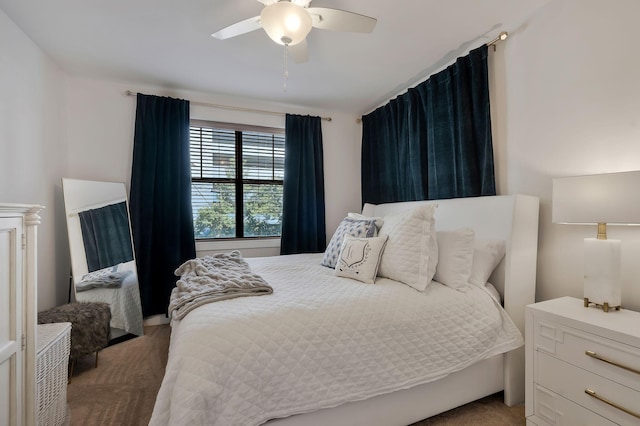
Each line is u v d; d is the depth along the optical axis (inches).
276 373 44.4
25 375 46.2
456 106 93.7
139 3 70.1
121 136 114.3
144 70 103.4
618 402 43.9
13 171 77.7
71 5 70.6
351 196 150.3
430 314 58.1
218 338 43.6
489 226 76.1
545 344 53.8
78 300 96.0
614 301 52.6
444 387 58.4
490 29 80.8
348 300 56.4
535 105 75.1
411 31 81.1
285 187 133.1
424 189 106.7
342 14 59.2
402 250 69.8
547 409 53.4
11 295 43.7
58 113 101.0
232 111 130.6
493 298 66.5
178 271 84.7
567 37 68.2
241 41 85.8
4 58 74.0
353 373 49.6
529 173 76.9
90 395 69.8
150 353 92.0
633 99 57.9
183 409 37.1
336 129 147.3
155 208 116.0
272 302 54.3
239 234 135.6
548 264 73.0
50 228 95.8
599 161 63.0
